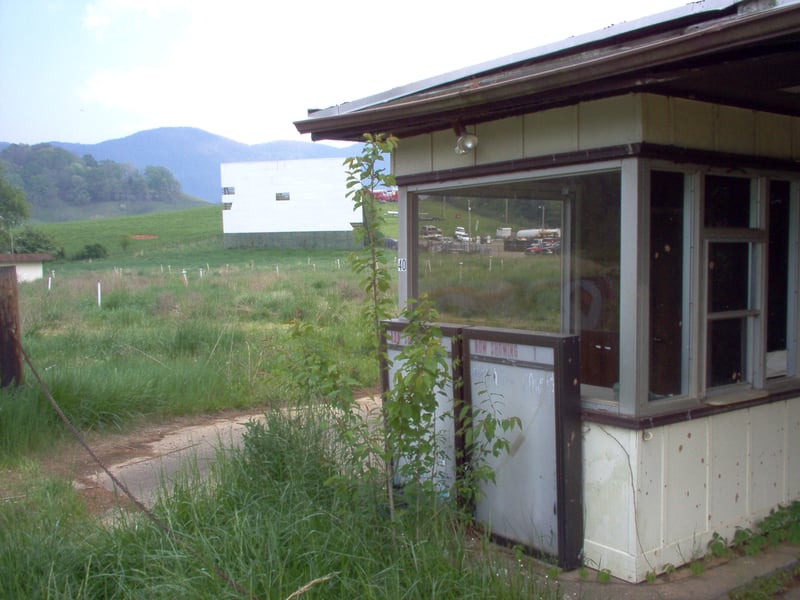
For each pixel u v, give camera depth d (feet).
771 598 13.87
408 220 19.74
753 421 16.29
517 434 15.66
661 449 14.61
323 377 15.52
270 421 18.66
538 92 14.10
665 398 14.97
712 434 15.49
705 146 15.26
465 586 12.29
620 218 14.84
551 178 16.28
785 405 16.98
